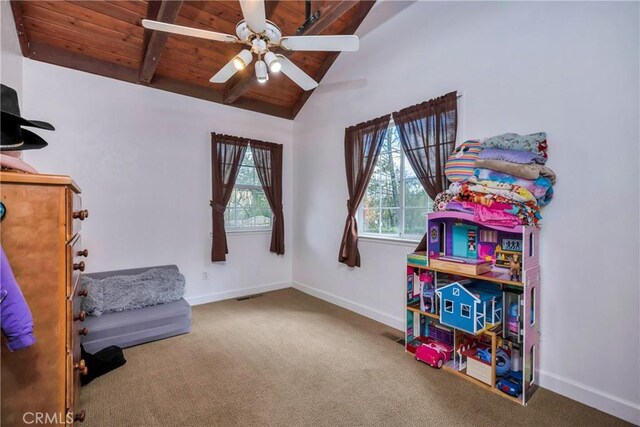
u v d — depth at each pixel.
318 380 2.11
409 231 3.03
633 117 1.68
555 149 1.98
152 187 3.48
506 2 2.21
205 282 3.88
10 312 0.98
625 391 1.72
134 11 2.82
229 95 3.81
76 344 1.56
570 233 1.92
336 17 2.46
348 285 3.61
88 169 3.10
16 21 2.53
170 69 3.52
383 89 3.17
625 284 1.72
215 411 1.78
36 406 1.15
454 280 2.38
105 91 3.19
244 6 1.56
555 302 1.99
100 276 3.06
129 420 1.70
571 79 1.91
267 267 4.42
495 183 2.03
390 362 2.36
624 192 1.72
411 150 2.79
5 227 1.09
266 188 4.30
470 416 1.75
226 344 2.66
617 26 1.73
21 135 1.30
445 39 2.61
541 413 1.78
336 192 3.80
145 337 2.65
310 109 4.25
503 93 2.23
